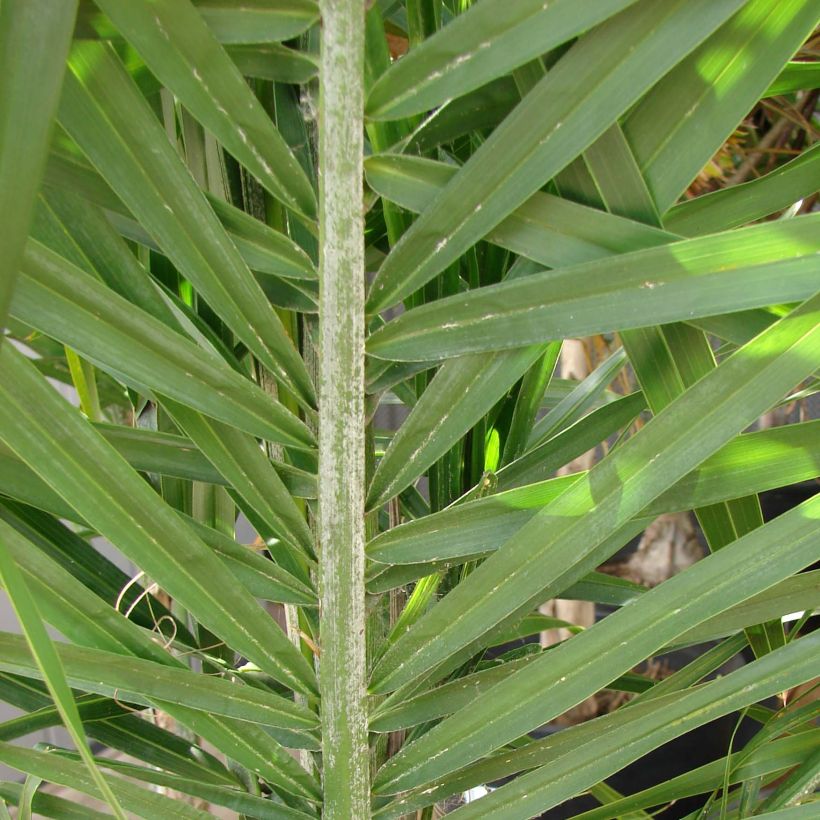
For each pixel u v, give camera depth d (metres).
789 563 0.31
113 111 0.29
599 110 0.28
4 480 0.34
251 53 0.29
